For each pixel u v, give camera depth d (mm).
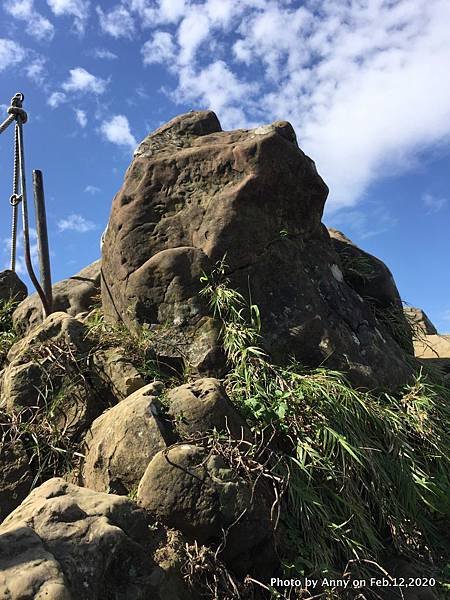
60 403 4352
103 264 5488
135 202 5199
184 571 3039
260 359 4359
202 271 4723
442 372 6070
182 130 5672
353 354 4805
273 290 4887
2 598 2340
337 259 5629
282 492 3412
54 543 2662
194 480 3266
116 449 3650
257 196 4961
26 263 5559
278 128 5332
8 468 4039
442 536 4066
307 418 3936
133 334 4785
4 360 5344
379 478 3883
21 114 6094
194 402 3717
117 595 2672
